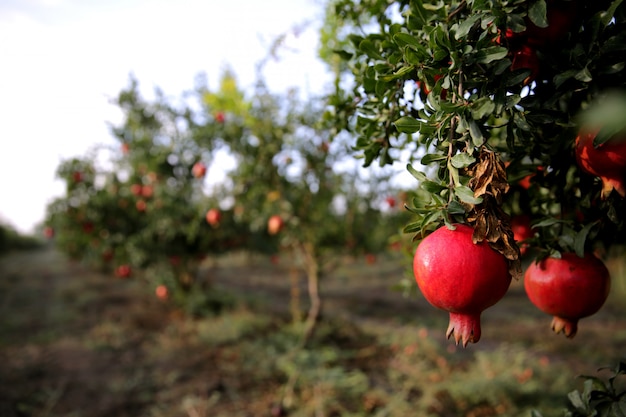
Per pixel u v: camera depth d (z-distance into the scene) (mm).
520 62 920
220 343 6246
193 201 7375
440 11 935
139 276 10086
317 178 6180
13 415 4379
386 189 6504
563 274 983
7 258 21328
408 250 1539
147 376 5340
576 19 871
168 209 7359
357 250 7473
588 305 978
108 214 8320
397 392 4598
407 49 868
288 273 14625
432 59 873
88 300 9539
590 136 849
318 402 4227
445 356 5547
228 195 6379
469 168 816
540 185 1085
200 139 6785
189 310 7531
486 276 755
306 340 6039
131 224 8422
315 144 5926
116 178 8461
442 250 778
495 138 1287
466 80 833
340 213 7328
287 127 5848
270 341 6094
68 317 7992
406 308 9227
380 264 15375
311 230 6344
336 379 4488
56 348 6438
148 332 7082
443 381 4727
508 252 762
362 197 6820
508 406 4223
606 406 1003
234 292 10094
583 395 1047
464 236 786
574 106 899
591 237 978
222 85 5609
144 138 7719
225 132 6086
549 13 859
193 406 4484
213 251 8422
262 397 4680
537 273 1029
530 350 6098
